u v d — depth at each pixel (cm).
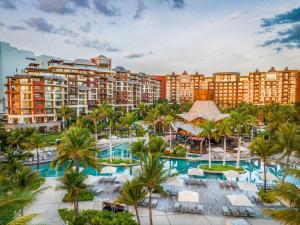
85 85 11656
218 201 3325
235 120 5328
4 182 2378
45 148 6469
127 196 2389
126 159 5800
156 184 2534
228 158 5978
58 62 11756
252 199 3328
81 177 2825
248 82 18462
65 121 9919
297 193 1605
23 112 9225
